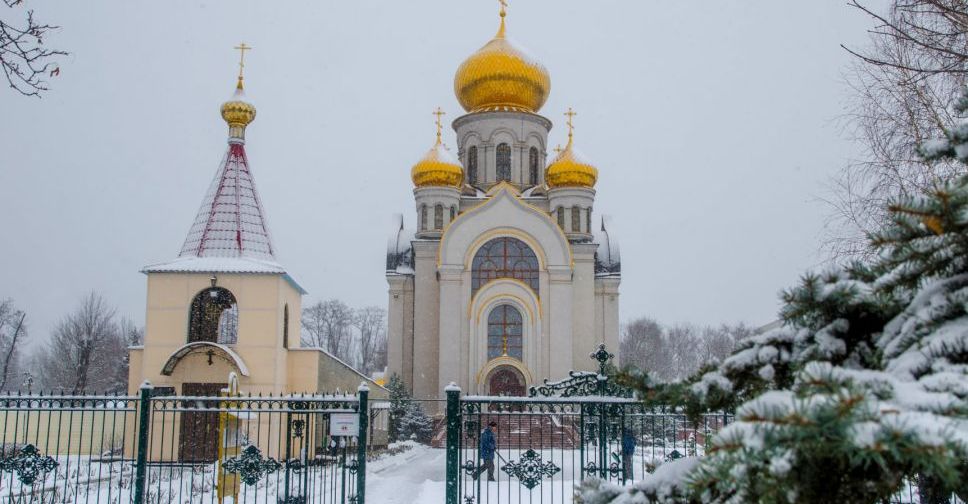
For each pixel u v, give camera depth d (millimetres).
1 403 14539
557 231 44062
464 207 48031
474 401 12938
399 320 47375
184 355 26844
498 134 49469
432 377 45125
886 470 3094
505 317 43562
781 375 4824
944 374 3369
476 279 44188
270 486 19219
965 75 10477
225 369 27047
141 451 13289
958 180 4250
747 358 4828
